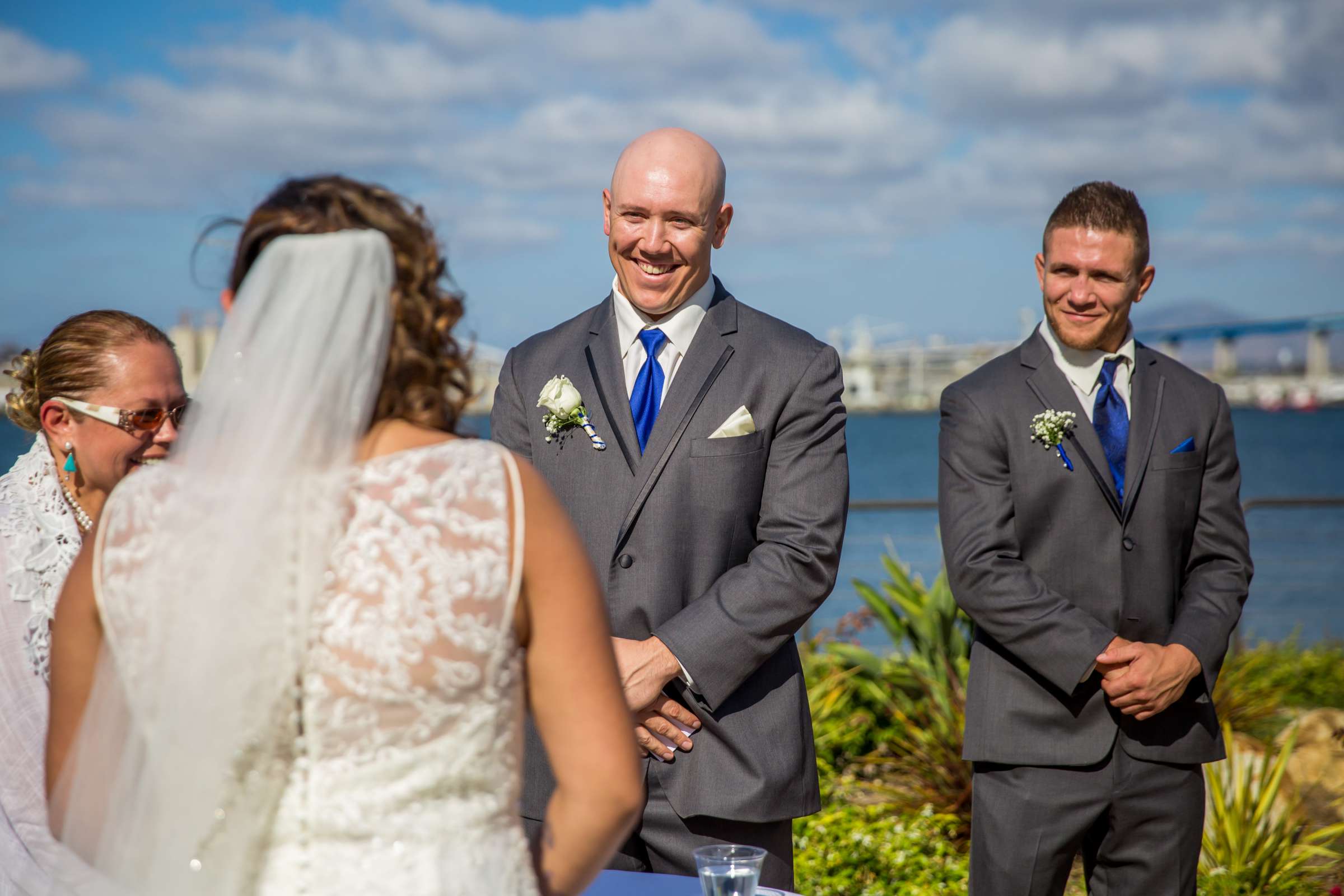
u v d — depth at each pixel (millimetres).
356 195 1365
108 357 2125
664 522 2619
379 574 1197
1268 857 4145
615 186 2684
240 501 1210
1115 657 2736
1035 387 2990
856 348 170500
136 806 1207
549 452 2750
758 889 1955
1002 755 2879
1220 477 2979
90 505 2154
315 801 1191
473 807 1238
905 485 47594
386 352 1297
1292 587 14953
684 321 2738
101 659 1264
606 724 1297
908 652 6117
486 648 1220
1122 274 2852
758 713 2604
